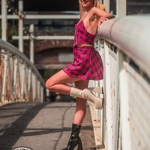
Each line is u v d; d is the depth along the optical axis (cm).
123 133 270
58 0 1952
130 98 249
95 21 427
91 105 800
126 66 257
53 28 2481
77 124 461
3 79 941
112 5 893
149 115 194
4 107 865
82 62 428
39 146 539
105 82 424
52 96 2330
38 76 1720
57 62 2497
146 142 205
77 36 436
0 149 523
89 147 538
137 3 1652
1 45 870
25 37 1986
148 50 146
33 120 717
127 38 185
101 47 489
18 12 1731
